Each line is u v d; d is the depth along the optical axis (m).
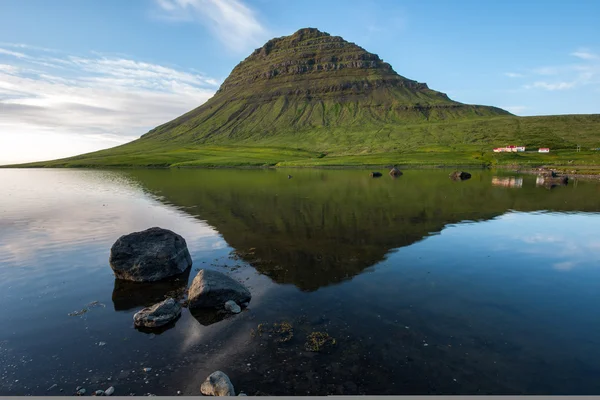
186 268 22.52
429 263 22.83
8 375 11.88
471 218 37.28
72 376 11.84
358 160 170.62
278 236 29.95
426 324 14.95
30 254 25.27
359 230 31.95
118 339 14.25
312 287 19.06
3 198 54.47
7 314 16.38
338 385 11.15
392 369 11.92
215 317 15.93
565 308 16.45
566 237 29.38
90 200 51.88
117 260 20.98
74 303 17.66
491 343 13.44
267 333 14.42
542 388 10.85
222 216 38.72
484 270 21.58
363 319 15.45
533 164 142.50
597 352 12.81
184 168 156.00
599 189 63.94
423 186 70.38
